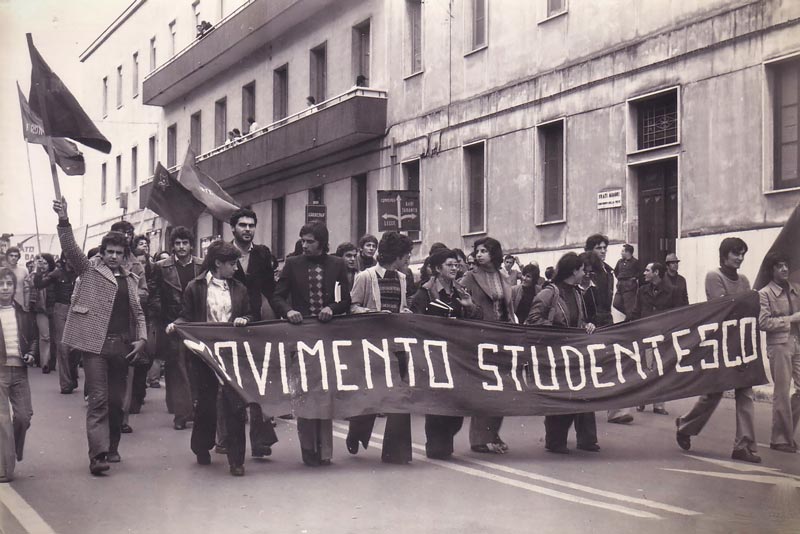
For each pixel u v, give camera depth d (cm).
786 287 835
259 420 775
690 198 1348
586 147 1538
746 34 1263
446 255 816
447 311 802
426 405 761
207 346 729
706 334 818
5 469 684
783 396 830
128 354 741
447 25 1909
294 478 694
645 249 1448
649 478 697
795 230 869
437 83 1942
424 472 718
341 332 762
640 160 1434
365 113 2114
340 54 2350
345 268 785
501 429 951
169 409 999
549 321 828
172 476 702
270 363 740
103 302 723
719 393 809
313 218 1794
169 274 978
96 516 579
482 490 651
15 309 720
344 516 575
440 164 1936
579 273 837
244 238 857
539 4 1641
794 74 1218
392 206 1560
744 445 780
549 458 781
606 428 966
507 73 1728
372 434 913
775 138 1240
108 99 3203
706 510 594
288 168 2606
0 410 691
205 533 537
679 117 1364
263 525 554
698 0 1336
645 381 807
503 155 1741
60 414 1048
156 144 3228
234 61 2822
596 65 1516
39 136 740
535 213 1650
